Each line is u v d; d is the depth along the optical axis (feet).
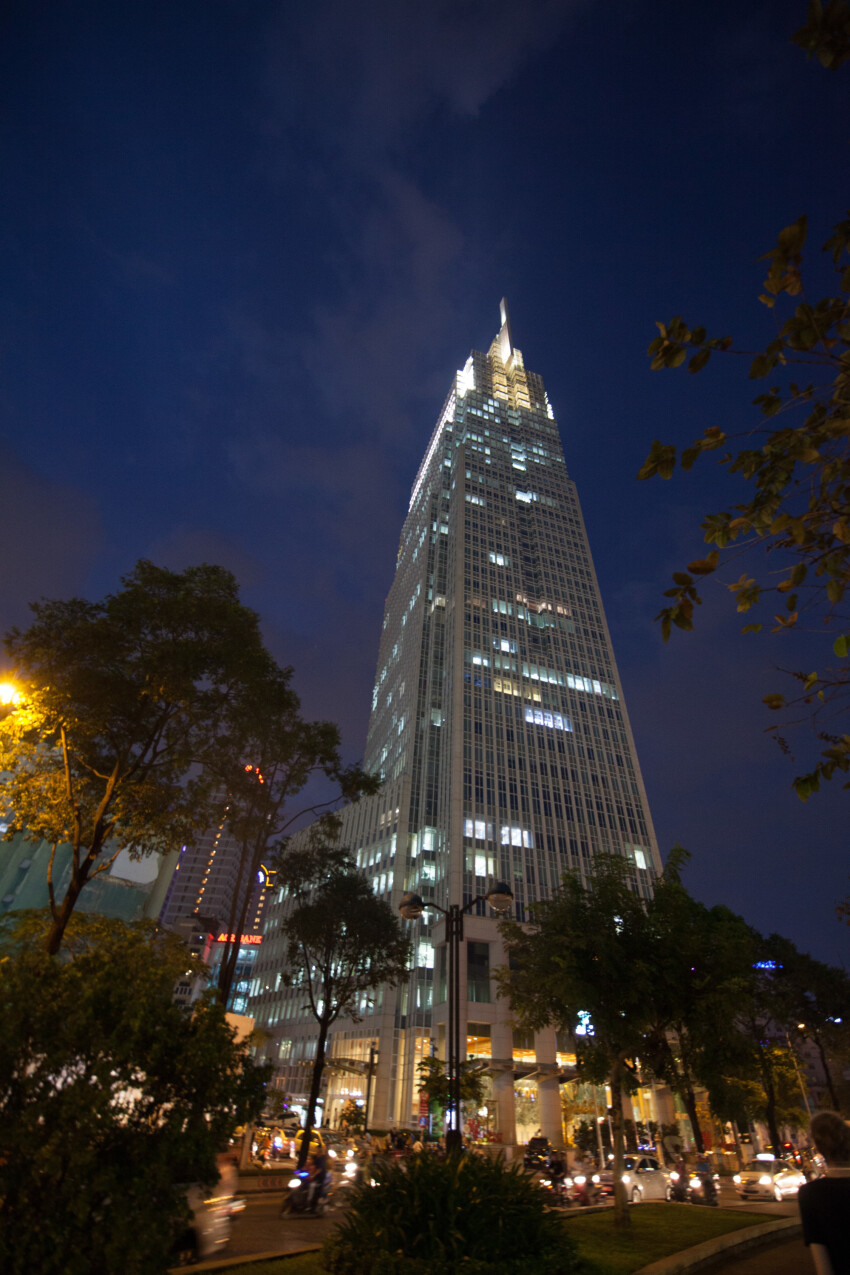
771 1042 145.69
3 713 60.85
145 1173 21.59
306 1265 33.24
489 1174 35.63
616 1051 57.62
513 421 471.21
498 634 340.59
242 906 90.48
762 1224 54.24
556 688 329.93
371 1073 182.70
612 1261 37.24
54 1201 20.47
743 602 20.06
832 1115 14.39
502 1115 190.19
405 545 473.67
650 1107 212.43
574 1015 61.87
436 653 346.13
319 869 115.03
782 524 18.67
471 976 221.25
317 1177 63.10
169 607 63.98
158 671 61.87
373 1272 28.73
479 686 315.17
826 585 19.13
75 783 64.95
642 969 55.31
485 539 381.60
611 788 304.71
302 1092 270.46
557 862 269.03
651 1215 58.70
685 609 20.38
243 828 89.25
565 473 451.53
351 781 95.86
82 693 61.77
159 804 67.72
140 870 186.91
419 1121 207.82
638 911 62.03
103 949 26.91
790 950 147.64
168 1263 21.77
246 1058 25.58
